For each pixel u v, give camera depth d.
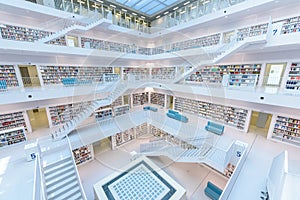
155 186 4.79
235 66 7.34
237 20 7.42
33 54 6.76
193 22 8.62
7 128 6.00
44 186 3.94
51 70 7.53
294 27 5.52
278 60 5.89
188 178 5.93
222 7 7.64
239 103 6.82
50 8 7.00
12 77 6.55
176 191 4.56
